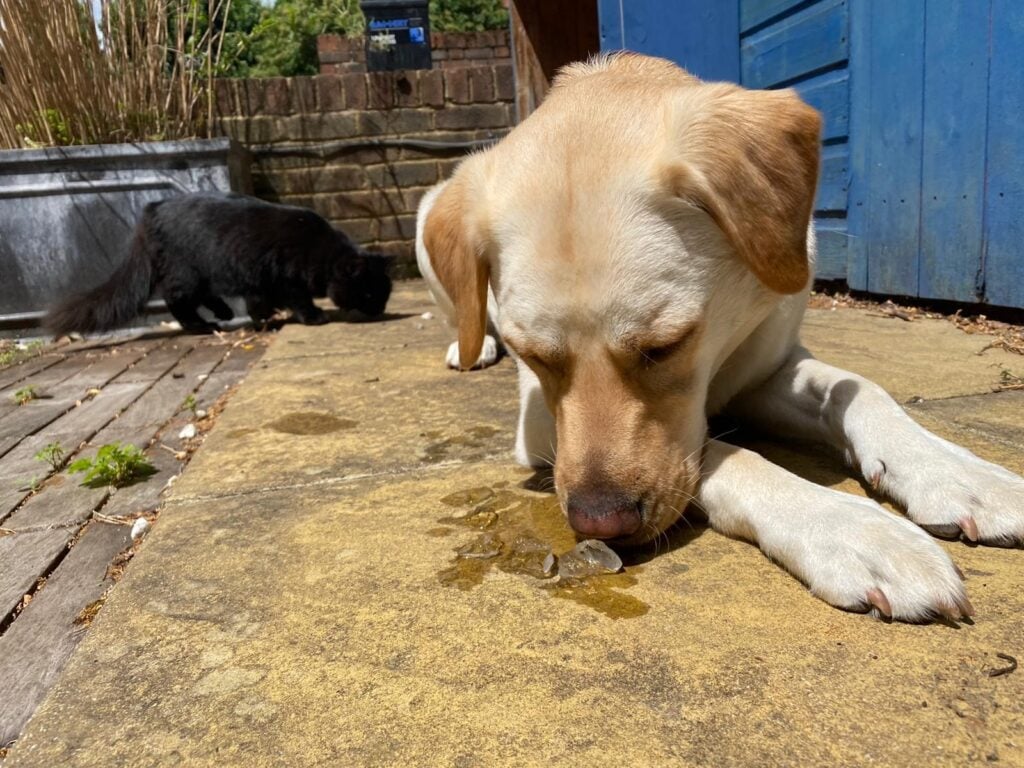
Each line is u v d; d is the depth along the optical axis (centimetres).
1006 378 72
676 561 42
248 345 133
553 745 28
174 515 53
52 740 30
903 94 111
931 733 27
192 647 36
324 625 37
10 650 40
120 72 159
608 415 44
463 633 36
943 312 111
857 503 39
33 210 149
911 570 34
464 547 45
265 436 71
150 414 87
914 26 107
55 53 150
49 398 99
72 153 147
